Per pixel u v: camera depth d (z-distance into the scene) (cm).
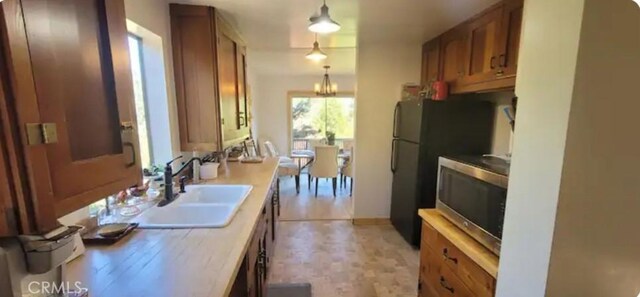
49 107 62
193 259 108
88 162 74
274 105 699
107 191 81
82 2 73
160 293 88
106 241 120
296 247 309
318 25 191
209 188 212
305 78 696
